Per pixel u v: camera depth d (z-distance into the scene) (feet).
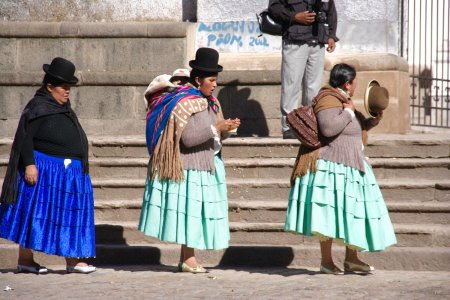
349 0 79.20
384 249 48.37
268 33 67.97
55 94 50.44
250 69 77.92
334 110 47.14
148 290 43.78
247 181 59.98
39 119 49.65
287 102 67.05
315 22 67.51
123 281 46.85
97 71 75.82
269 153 63.52
